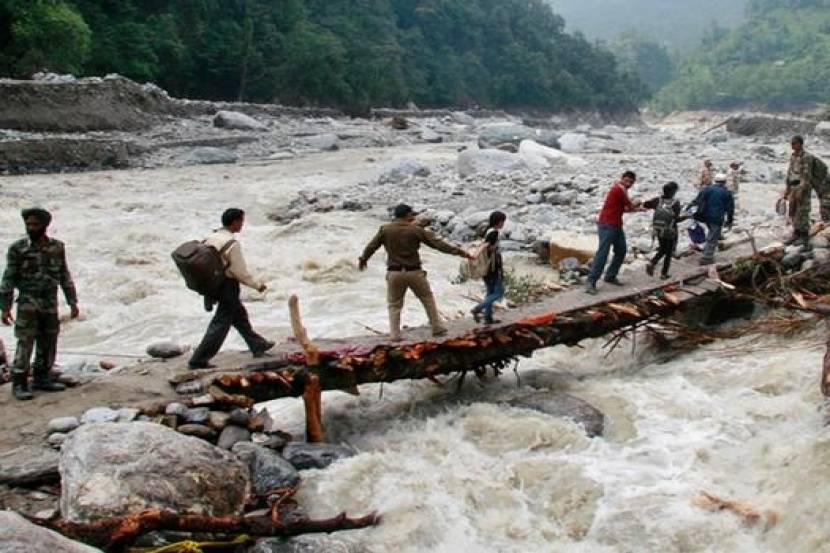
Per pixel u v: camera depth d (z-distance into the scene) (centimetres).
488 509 683
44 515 573
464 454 768
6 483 606
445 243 887
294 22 6744
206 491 586
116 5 5209
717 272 1165
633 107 12388
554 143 4056
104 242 1847
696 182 2230
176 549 538
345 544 602
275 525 582
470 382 975
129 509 543
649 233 1616
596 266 1084
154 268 1633
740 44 17400
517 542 645
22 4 3844
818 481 634
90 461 566
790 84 14300
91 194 2517
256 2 6462
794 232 1280
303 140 4206
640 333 1091
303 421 859
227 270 784
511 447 779
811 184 1259
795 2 19425
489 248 916
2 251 1752
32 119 3331
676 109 15538
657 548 624
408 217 873
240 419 725
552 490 703
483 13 10369
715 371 938
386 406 901
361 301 1367
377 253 1711
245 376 768
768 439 750
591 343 1105
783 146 4525
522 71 10262
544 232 1700
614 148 4153
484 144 3925
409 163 2741
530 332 937
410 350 843
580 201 1994
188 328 1269
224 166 3338
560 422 807
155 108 4075
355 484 700
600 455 755
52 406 725
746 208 1917
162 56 5262
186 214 2230
